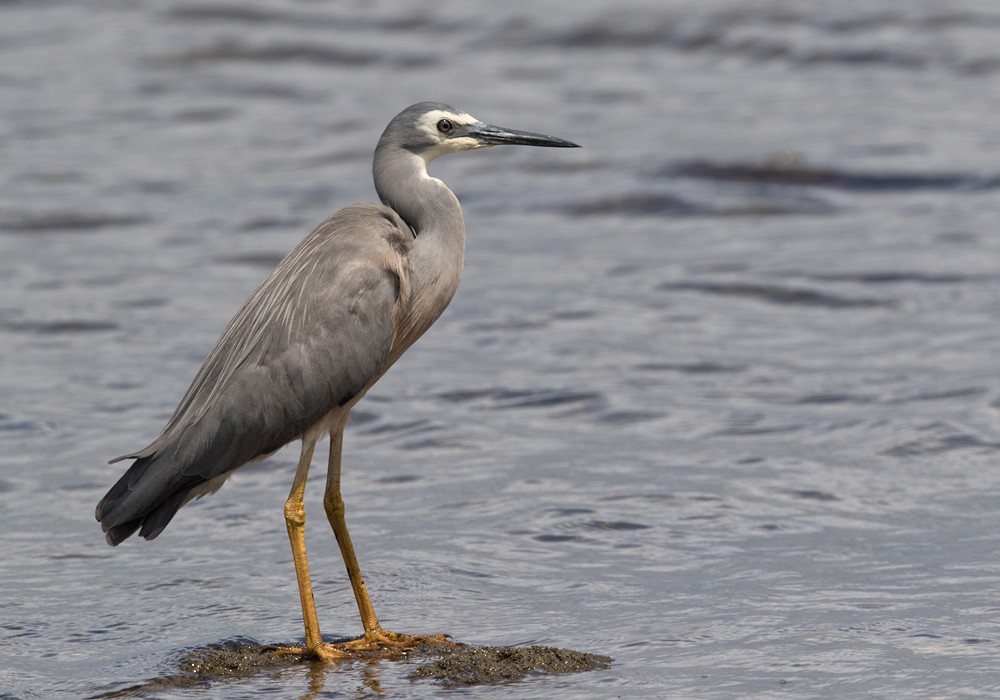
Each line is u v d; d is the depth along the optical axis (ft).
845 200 77.00
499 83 103.35
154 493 27.43
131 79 107.65
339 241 28.53
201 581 32.53
